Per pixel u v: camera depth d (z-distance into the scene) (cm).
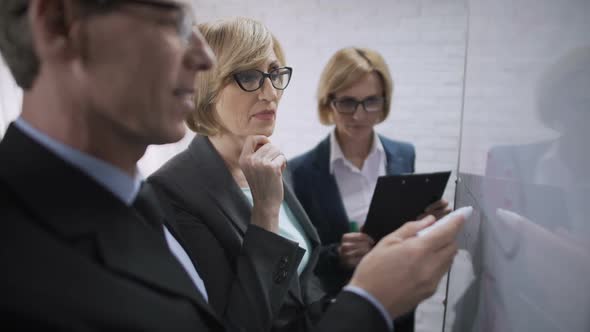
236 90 68
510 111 43
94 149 33
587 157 29
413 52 204
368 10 205
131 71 29
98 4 27
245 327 54
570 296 31
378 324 35
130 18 28
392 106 211
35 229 27
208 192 65
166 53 31
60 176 30
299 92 218
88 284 27
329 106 136
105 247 31
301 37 212
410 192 100
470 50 61
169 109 33
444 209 105
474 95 59
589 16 29
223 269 60
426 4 199
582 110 29
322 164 130
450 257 40
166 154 217
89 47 28
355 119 126
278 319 66
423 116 209
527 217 39
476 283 57
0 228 26
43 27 28
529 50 38
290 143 224
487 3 52
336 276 113
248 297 56
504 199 45
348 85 123
